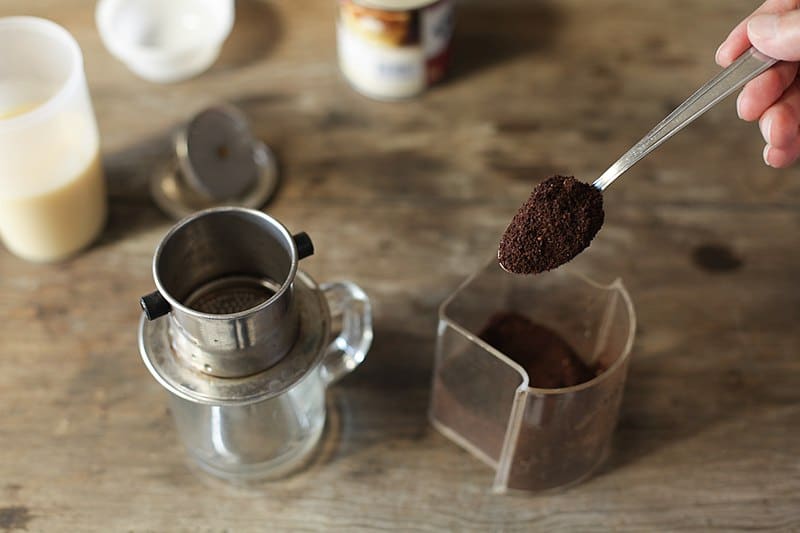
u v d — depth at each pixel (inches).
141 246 29.4
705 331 28.0
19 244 28.7
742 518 25.4
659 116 31.9
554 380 25.2
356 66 31.7
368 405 27.0
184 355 23.3
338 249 29.2
